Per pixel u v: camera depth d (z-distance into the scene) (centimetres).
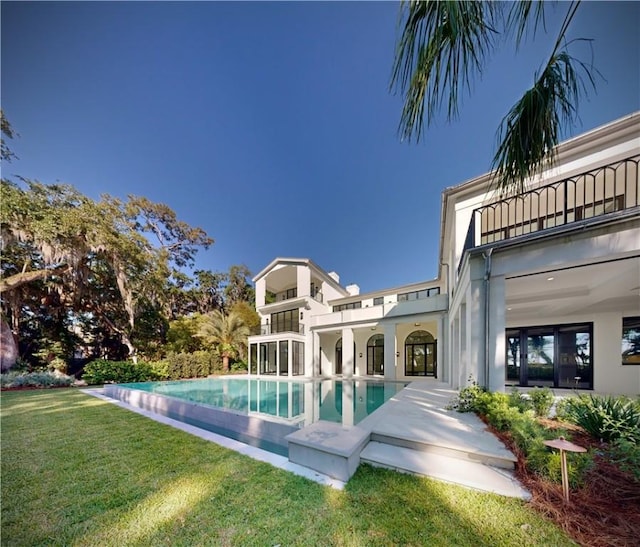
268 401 941
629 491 230
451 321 1042
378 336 1897
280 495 269
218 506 253
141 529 224
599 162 673
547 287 625
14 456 383
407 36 149
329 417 684
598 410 346
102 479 311
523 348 980
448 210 966
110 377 1417
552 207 796
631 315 802
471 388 506
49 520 238
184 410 735
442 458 333
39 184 1349
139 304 1794
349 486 282
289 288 2409
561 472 245
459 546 196
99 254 1490
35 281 1416
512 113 173
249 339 1978
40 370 1416
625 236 393
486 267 498
